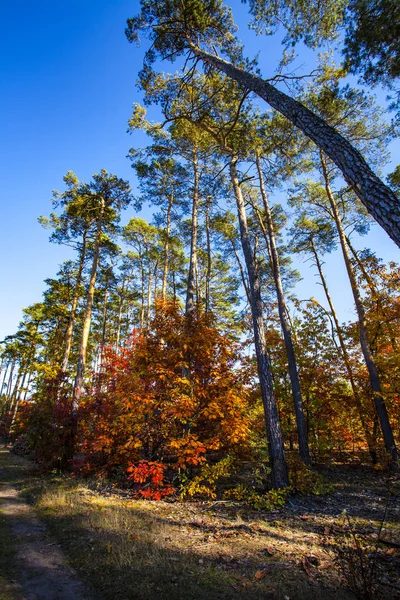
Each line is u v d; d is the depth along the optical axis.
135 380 8.48
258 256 20.16
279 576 3.46
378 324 12.20
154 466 7.45
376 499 7.14
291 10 7.27
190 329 9.04
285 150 11.20
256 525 5.25
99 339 31.52
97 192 18.44
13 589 3.45
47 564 4.12
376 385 11.31
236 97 9.20
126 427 8.60
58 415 11.52
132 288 30.80
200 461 7.57
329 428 13.31
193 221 12.45
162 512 6.18
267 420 7.66
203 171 14.18
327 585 3.22
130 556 4.02
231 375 9.18
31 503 7.38
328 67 8.19
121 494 7.73
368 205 3.70
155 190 16.38
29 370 26.27
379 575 3.36
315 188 15.88
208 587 3.27
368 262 12.41
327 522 5.46
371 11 6.23
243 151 11.08
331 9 7.02
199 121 9.62
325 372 13.43
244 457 9.88
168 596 3.13
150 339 9.05
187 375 8.65
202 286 25.50
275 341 14.34
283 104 5.16
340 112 10.96
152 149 13.27
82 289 23.08
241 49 8.30
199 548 4.31
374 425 12.48
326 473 10.77
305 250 18.06
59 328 26.78
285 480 7.15
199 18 7.30
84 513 6.06
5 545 4.77
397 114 8.22
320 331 13.54
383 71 6.96
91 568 3.87
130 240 25.70
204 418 8.38
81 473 9.75
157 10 7.55
